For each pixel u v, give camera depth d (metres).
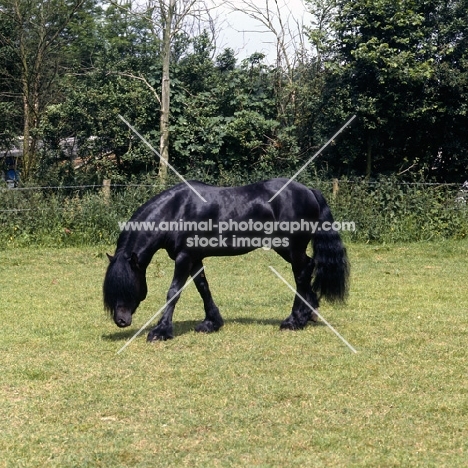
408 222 17.81
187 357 7.98
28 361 7.91
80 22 28.11
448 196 18.47
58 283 13.12
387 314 10.15
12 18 25.61
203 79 24.00
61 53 26.98
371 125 21.28
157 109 22.78
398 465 5.38
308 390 6.89
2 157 27.48
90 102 22.36
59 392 6.89
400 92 21.23
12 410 6.46
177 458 5.51
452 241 17.52
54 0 25.88
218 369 7.55
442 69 20.84
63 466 5.40
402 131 22.27
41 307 10.97
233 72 23.19
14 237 16.91
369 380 7.19
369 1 20.81
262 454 5.55
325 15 22.14
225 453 5.59
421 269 14.43
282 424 6.11
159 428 6.04
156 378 7.29
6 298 11.71
